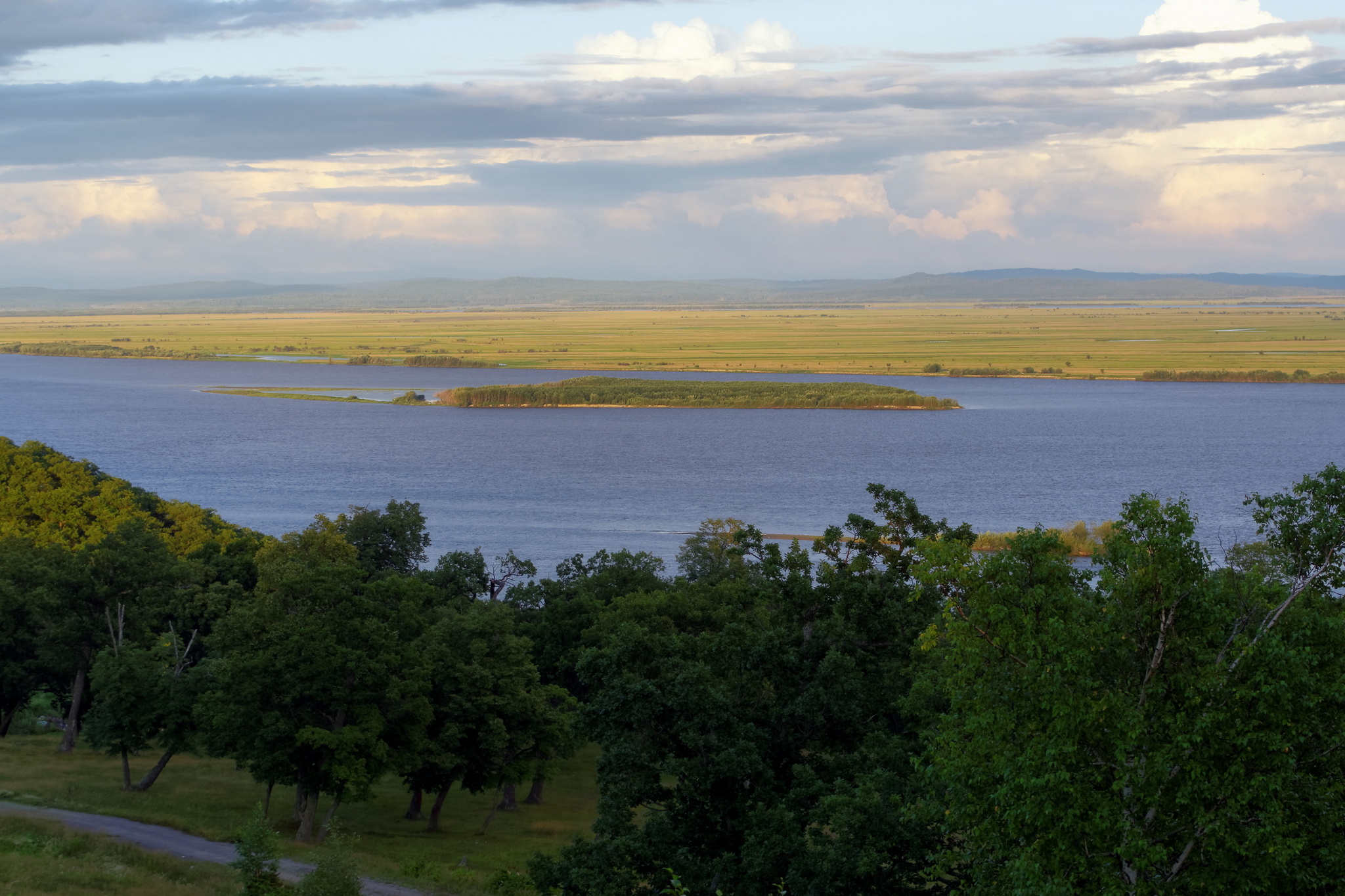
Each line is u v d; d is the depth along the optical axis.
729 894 36.16
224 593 90.00
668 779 67.38
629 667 47.06
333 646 58.94
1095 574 27.72
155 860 46.19
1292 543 27.23
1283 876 23.95
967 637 26.88
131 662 69.62
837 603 45.41
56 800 62.81
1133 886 23.86
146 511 131.00
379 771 60.84
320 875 37.56
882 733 40.22
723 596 86.38
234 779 77.06
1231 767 23.38
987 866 27.14
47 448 161.12
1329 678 24.52
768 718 42.31
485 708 65.44
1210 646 25.66
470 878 51.22
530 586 92.94
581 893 38.81
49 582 82.44
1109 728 23.95
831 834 36.94
